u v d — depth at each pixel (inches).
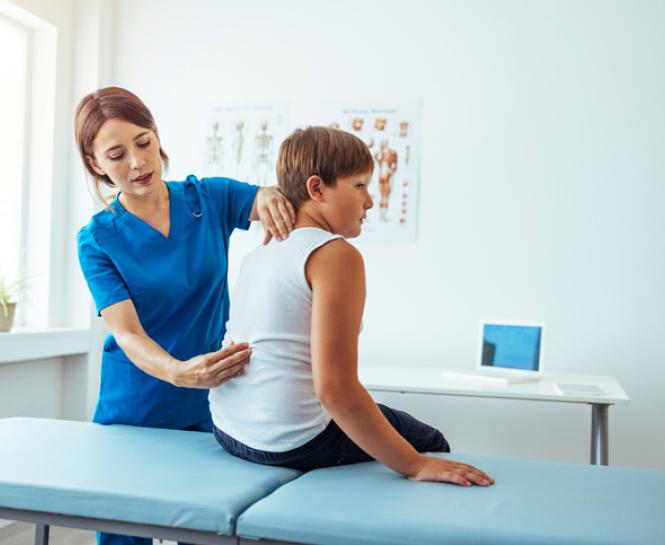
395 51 121.0
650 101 111.7
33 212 125.6
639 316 111.7
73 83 129.6
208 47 129.4
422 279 119.3
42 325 124.4
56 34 125.3
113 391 63.8
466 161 117.9
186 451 53.1
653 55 111.7
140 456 51.4
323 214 48.8
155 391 63.0
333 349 42.9
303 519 39.4
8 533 101.8
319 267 44.5
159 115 131.2
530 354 100.4
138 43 132.3
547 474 47.7
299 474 49.0
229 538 41.4
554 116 114.9
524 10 116.2
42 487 44.7
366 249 121.6
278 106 126.0
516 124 116.2
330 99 123.4
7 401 112.2
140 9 132.3
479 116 117.6
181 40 130.6
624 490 44.3
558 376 103.5
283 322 47.3
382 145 121.1
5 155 121.3
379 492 43.1
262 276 48.8
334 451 48.7
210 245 64.1
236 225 67.6
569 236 114.0
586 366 113.0
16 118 123.8
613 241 112.7
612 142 112.9
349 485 44.5
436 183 119.1
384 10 121.6
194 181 66.2
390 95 121.1
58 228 126.7
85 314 126.7
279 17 126.3
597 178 113.3
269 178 126.3
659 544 36.0
